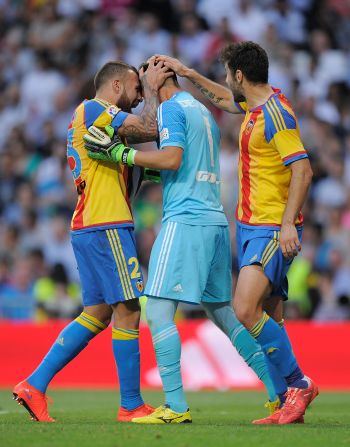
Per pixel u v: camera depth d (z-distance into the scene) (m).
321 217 53.94
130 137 22.47
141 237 48.62
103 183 22.30
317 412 27.70
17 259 54.28
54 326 43.38
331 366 41.22
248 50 21.73
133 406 22.70
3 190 61.31
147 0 68.56
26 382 22.91
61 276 48.94
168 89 22.98
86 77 65.06
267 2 67.06
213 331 42.16
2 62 69.25
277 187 21.53
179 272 21.52
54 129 63.00
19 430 19.41
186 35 65.19
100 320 23.02
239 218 22.03
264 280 21.27
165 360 21.44
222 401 33.66
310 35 66.88
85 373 42.88
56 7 69.75
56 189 59.25
